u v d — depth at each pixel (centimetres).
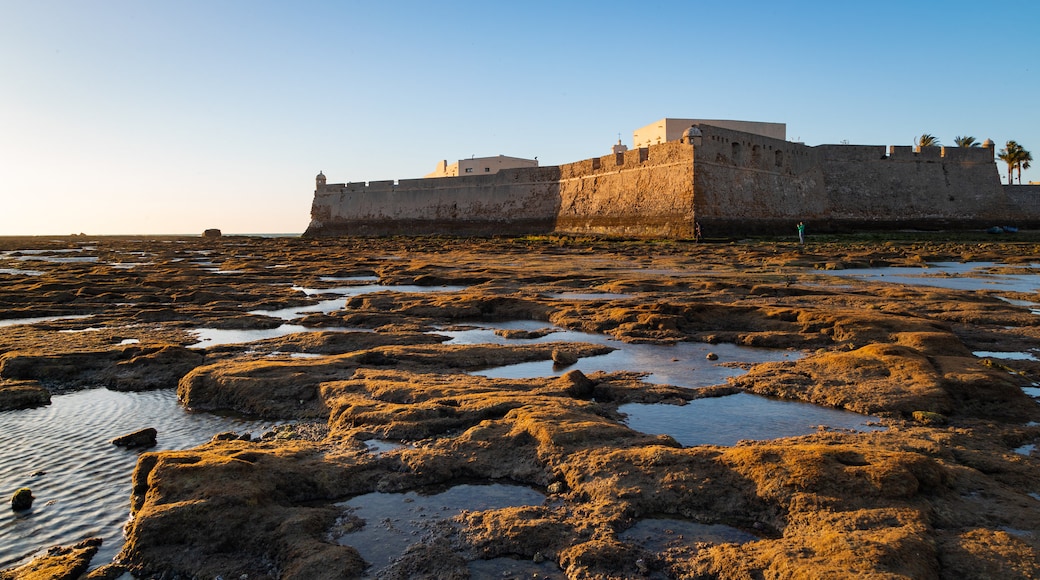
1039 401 1088
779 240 5566
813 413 1046
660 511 684
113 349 1499
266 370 1239
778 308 1820
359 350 1562
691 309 1845
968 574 541
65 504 761
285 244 7681
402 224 8562
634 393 1145
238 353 1530
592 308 2042
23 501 753
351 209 9056
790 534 621
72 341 1659
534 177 7656
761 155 6266
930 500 672
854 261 3597
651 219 6022
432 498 744
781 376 1222
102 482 823
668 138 7356
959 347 1385
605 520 661
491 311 2112
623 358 1461
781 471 703
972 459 805
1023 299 2297
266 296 2638
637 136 8081
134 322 2061
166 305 2422
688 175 5691
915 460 705
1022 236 5975
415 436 909
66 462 891
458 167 9562
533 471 790
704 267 3562
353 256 5134
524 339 1705
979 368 1170
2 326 2023
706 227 5572
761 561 568
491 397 1030
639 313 1855
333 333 1681
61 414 1117
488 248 5716
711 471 734
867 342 1484
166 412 1121
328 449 865
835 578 516
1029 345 1530
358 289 2962
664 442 834
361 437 912
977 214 6969
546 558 612
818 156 6856
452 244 6481
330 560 592
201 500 668
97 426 1050
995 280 2925
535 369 1363
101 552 654
